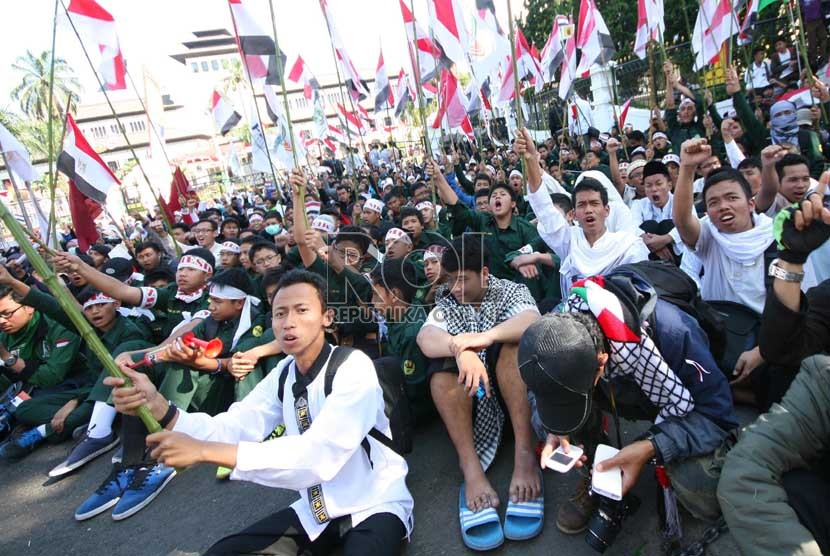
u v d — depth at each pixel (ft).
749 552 5.19
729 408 6.62
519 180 24.52
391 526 7.17
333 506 7.14
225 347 12.22
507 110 53.78
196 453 5.93
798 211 6.13
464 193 31.63
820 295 7.04
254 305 12.73
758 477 5.23
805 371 5.48
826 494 5.31
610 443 8.04
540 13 77.71
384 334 11.93
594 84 47.01
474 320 9.49
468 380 7.88
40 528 10.68
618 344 6.44
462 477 9.62
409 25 22.02
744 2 23.59
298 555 7.28
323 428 6.53
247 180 123.24
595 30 23.31
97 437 12.92
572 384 5.70
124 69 17.63
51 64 8.47
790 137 21.54
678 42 57.41
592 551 7.33
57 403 14.32
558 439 7.09
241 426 7.50
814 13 31.78
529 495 8.13
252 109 26.89
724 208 10.00
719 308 10.43
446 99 23.93
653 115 28.02
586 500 7.68
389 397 8.93
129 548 9.53
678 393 6.53
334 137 59.72
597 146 34.78
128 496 10.59
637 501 7.34
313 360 7.26
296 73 27.91
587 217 11.25
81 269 13.35
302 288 7.14
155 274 17.22
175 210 33.60
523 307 9.09
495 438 9.58
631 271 7.29
